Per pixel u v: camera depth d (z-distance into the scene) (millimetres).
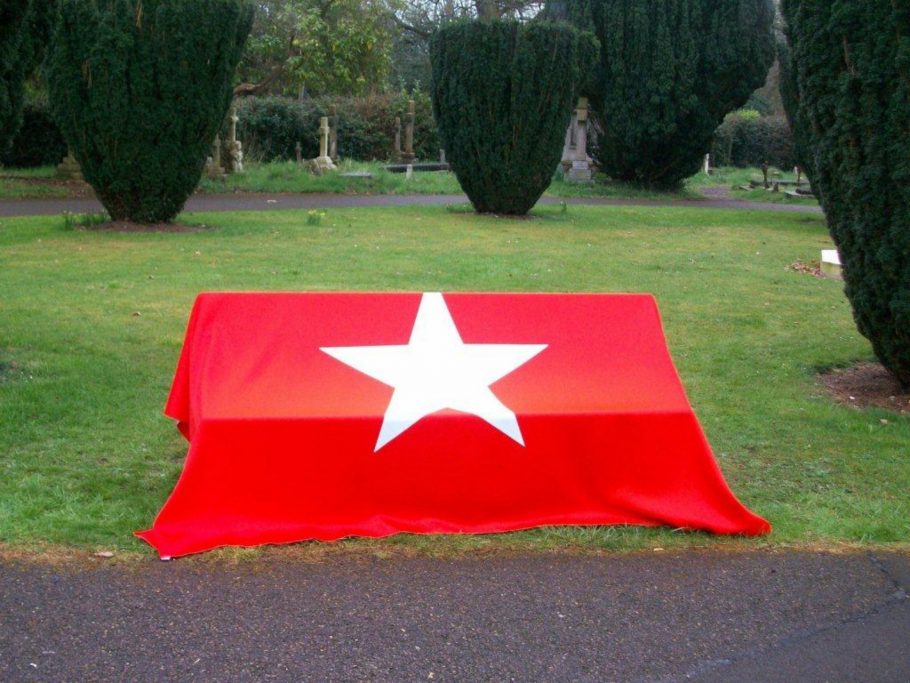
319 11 29203
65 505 4453
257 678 3209
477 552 4191
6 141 7758
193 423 4391
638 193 26031
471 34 16344
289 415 4266
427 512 4418
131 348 7266
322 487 4293
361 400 4418
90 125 13219
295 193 21469
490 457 4402
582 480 4523
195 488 4168
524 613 3699
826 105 6562
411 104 29953
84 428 5531
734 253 13906
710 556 4270
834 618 3768
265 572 3924
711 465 4535
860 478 5324
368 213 17172
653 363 4762
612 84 25922
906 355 6684
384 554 4121
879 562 4277
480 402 4484
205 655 3320
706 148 26656
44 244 11969
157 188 13773
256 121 29281
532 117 16688
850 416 6383
